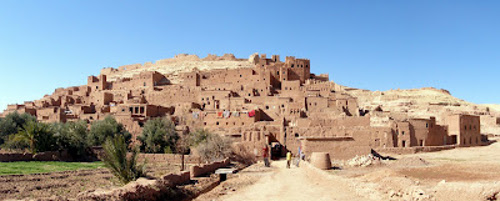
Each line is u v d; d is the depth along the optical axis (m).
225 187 25.95
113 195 16.48
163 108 82.75
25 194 21.03
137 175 24.38
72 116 76.88
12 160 37.44
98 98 98.69
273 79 99.50
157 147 52.34
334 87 113.12
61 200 16.41
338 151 44.97
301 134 51.22
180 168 36.34
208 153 43.03
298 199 20.59
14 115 59.31
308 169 33.78
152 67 135.25
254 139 47.28
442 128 64.44
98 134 50.50
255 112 69.62
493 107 123.94
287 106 77.12
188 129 59.88
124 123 62.91
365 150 45.03
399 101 104.31
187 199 21.05
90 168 33.94
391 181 22.59
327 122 59.88
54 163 37.91
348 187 22.64
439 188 18.55
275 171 36.25
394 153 54.81
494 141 72.56
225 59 137.88
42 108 90.00
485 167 36.88
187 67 125.81
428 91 125.81
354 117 59.81
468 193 16.78
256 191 24.06
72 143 45.16
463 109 99.56
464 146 63.88
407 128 58.53
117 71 139.75
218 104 86.12
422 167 38.75
